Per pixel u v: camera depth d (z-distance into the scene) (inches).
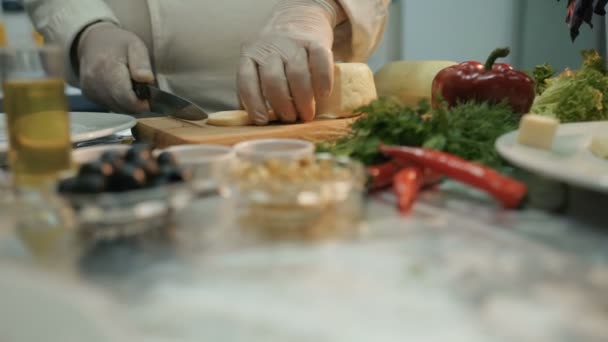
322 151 29.0
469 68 37.9
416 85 47.0
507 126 32.0
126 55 46.8
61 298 15.6
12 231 20.4
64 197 18.9
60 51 22.7
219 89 60.6
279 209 20.6
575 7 50.4
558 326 14.3
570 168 22.0
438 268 17.5
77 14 50.4
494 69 37.6
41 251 18.7
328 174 21.7
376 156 27.8
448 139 27.8
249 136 36.4
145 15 57.3
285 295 15.9
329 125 40.0
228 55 59.3
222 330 14.2
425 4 98.9
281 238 19.8
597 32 99.3
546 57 105.0
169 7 56.5
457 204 23.4
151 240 19.6
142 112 49.0
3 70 22.0
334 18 49.7
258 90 39.5
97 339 13.8
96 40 48.1
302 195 20.2
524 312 15.0
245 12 57.9
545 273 17.2
